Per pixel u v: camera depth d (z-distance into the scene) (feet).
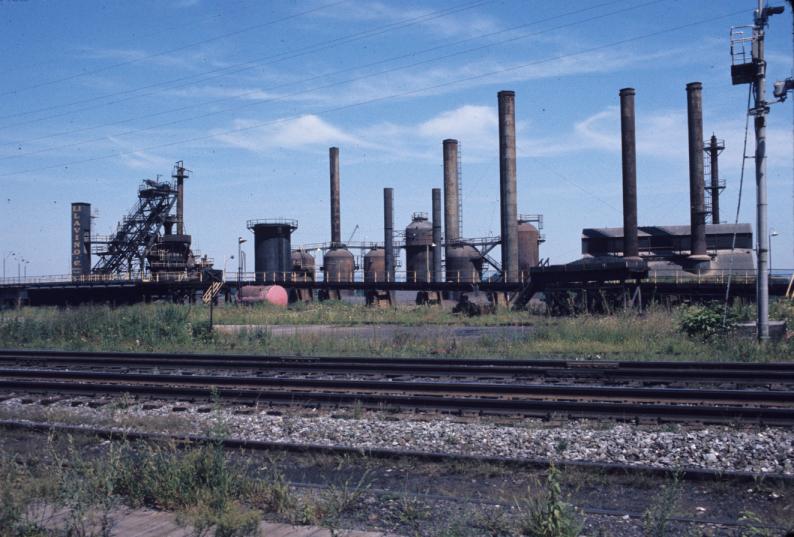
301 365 52.95
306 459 27.68
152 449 28.30
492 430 31.22
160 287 183.01
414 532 18.57
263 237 224.94
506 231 193.16
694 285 114.73
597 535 18.35
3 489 20.93
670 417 32.48
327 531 18.61
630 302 108.58
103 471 22.22
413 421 33.83
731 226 190.90
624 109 175.73
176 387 43.14
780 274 115.55
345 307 147.64
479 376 47.65
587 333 70.38
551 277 132.67
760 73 60.23
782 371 44.88
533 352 61.62
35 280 204.85
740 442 27.91
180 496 20.97
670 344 61.00
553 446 28.45
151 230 223.10
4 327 86.43
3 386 45.52
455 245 223.10
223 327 90.99
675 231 195.83
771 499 21.72
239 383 44.60
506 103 194.70
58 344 80.43
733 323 64.39
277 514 20.25
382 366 50.90
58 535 18.12
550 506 17.53
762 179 60.29
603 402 35.86
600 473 24.32
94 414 37.60
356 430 32.27
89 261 245.65
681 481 23.50
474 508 20.45
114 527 18.94
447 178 232.94
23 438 32.86
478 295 166.61
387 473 25.86
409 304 177.27
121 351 73.20
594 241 198.59
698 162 184.24
